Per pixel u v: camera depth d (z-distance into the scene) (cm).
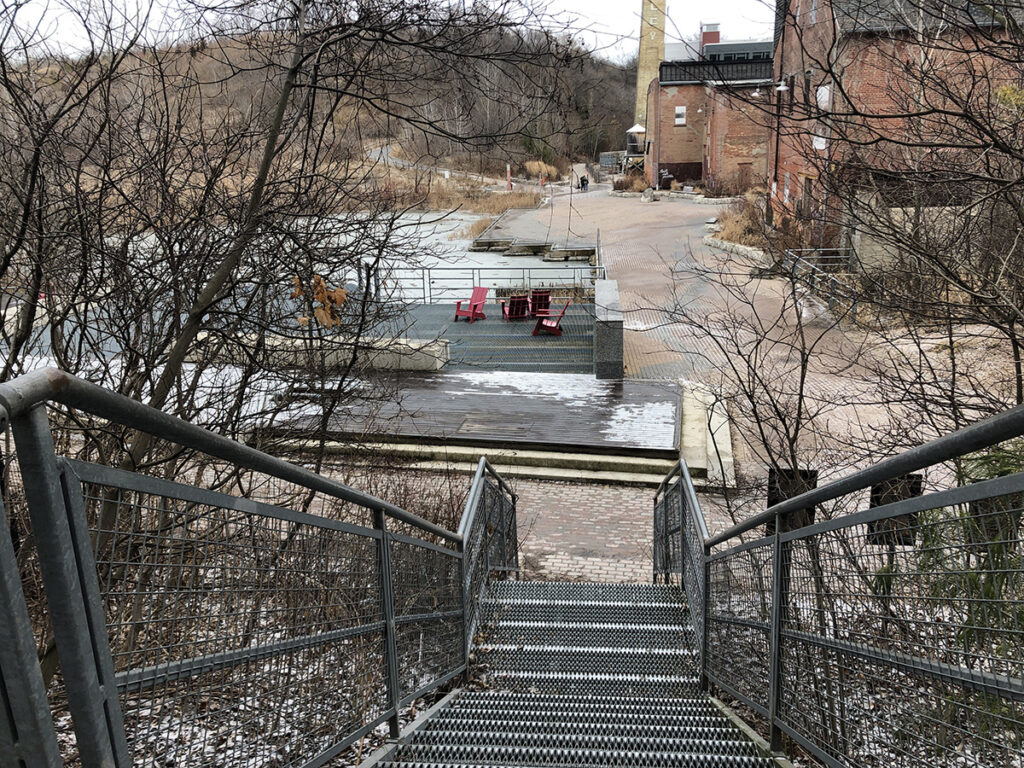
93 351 584
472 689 621
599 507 1330
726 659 543
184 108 580
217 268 574
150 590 187
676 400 1642
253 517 245
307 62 609
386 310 832
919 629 250
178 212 560
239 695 246
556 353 1980
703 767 371
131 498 179
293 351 777
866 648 286
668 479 924
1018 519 199
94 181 564
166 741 198
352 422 1366
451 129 658
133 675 182
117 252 544
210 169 557
